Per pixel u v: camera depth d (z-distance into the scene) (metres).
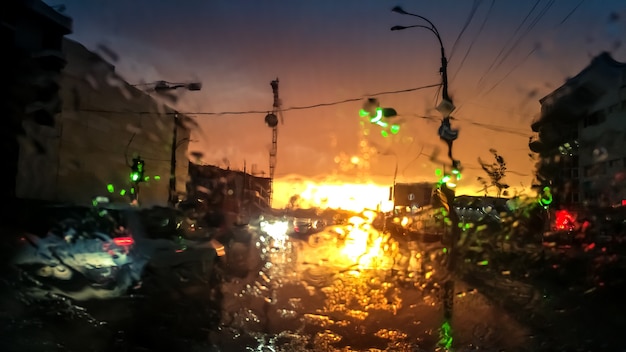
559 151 15.12
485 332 5.33
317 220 21.56
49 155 15.07
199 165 19.69
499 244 14.77
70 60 14.40
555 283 9.38
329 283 8.48
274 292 7.30
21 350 3.71
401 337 5.04
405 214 18.50
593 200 15.46
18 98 12.99
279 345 4.59
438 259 12.29
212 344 4.49
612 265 10.55
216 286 7.34
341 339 4.90
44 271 5.34
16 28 13.65
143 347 4.24
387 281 8.98
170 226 7.41
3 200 6.53
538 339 5.08
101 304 5.32
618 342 4.98
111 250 5.99
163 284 6.37
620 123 13.84
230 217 14.62
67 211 6.19
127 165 19.98
